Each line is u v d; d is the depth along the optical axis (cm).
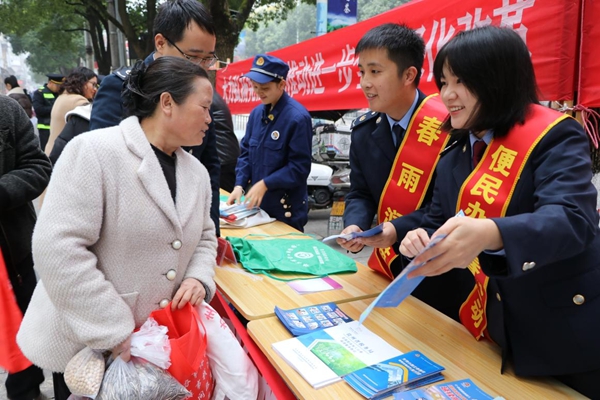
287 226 242
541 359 104
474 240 83
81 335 103
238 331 136
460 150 125
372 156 175
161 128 116
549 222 85
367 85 159
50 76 625
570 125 99
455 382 103
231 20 683
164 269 118
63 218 103
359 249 146
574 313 100
